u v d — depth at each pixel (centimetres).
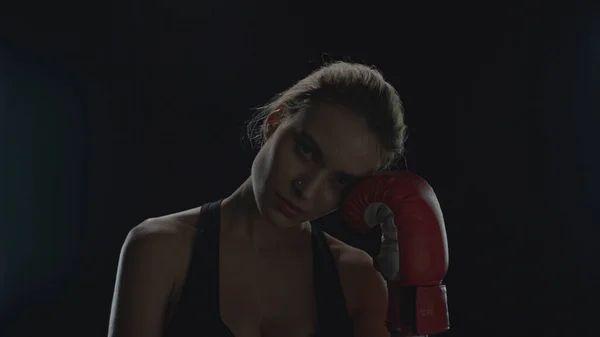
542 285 453
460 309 454
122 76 495
